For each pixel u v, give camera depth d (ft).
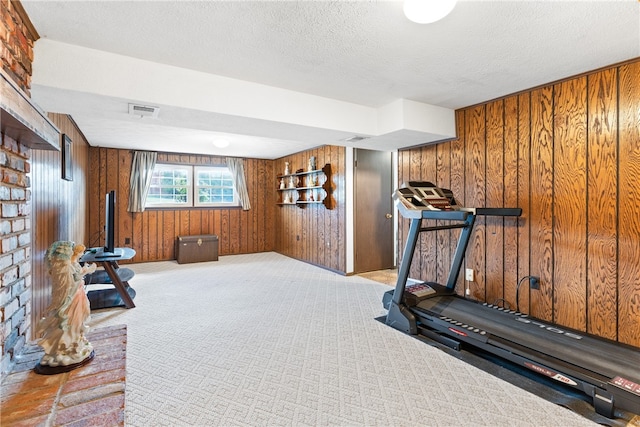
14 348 5.45
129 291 12.42
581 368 6.25
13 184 5.42
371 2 5.47
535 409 5.95
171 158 21.21
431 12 5.43
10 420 4.03
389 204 18.28
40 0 5.40
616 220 7.97
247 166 23.91
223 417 5.74
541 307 9.46
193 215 22.02
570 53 7.36
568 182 8.84
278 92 9.55
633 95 7.66
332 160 17.87
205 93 8.47
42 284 7.97
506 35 6.55
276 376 7.09
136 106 8.13
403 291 9.80
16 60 5.68
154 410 5.91
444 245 12.43
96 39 6.75
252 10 5.70
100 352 5.74
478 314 9.09
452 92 9.95
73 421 4.06
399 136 11.61
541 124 9.40
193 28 6.31
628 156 7.75
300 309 11.50
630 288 7.75
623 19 5.96
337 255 17.46
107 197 12.92
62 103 7.90
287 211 22.74
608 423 5.57
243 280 15.69
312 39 6.73
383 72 8.45
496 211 9.34
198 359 7.85
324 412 5.88
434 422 5.61
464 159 11.55
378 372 7.25
